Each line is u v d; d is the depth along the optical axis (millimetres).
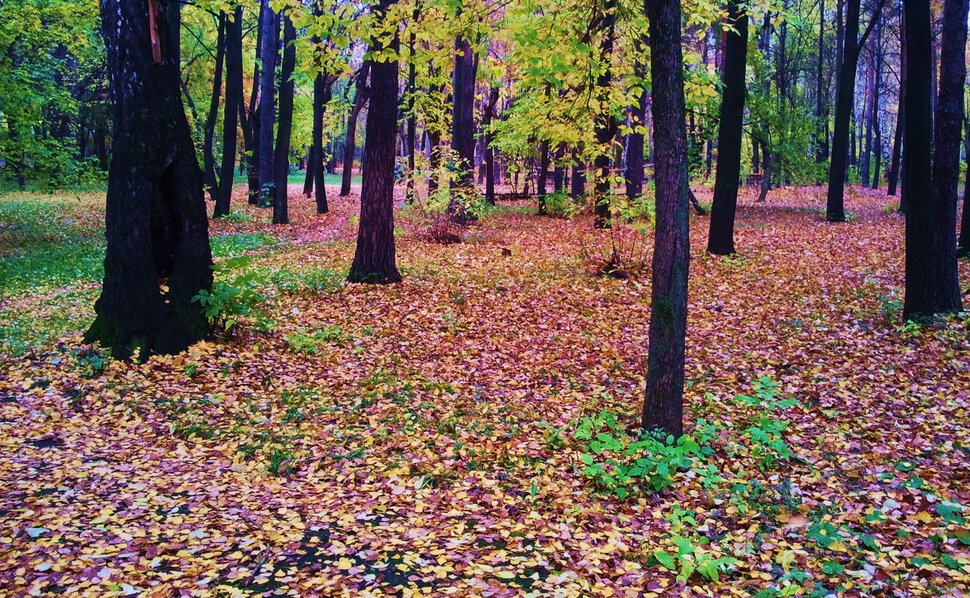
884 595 3734
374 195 12219
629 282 12750
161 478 5328
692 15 10844
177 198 8234
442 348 9078
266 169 27875
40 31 19078
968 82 31375
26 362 7586
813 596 3697
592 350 9172
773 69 36125
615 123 14109
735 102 14531
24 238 18625
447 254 15969
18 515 4531
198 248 8422
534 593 3863
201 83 36281
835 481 5363
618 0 7941
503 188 42250
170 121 8094
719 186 14961
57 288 12781
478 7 8602
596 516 4879
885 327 9461
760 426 6008
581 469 5695
